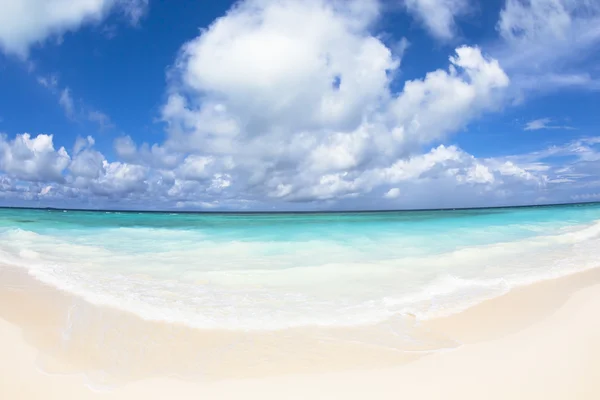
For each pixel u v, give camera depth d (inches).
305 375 175.3
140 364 187.3
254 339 217.5
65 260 454.3
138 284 336.5
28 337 220.2
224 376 174.6
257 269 391.2
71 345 209.8
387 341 213.8
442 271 386.3
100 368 182.1
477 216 1241.4
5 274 389.1
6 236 712.4
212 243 577.3
